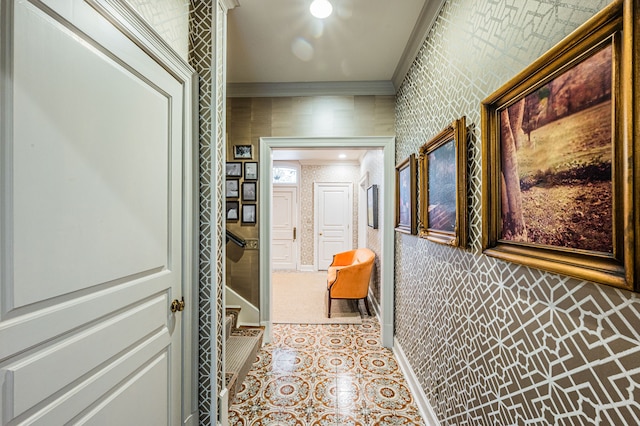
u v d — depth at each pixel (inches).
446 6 58.4
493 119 40.4
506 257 36.6
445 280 58.5
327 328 123.0
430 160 66.5
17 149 26.5
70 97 31.6
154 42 45.0
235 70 95.4
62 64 30.7
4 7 25.6
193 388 57.3
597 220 24.7
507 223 38.2
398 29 73.9
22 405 26.9
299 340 110.5
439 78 62.0
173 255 51.6
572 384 28.1
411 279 82.5
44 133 28.9
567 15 28.3
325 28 73.5
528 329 34.3
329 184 247.0
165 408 49.4
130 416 41.0
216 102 58.1
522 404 35.3
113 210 37.7
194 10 58.2
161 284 48.1
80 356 33.0
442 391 59.5
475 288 46.5
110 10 36.6
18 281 26.6
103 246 36.0
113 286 38.0
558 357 29.8
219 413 60.8
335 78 101.0
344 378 84.6
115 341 38.2
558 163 29.2
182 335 54.2
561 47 27.5
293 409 71.1
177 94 52.5
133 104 41.4
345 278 134.4
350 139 105.4
